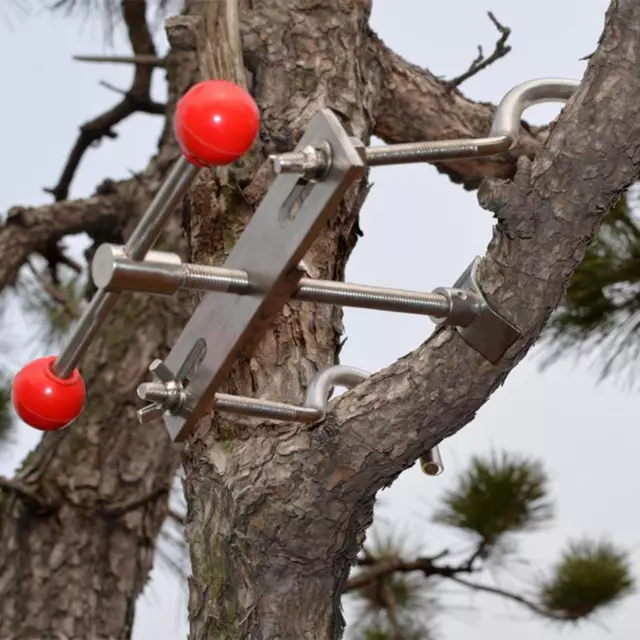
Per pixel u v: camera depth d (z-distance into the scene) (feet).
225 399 8.94
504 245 8.99
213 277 7.69
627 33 8.53
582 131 8.67
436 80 16.53
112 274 7.22
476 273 9.20
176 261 7.48
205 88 6.81
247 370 11.53
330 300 8.18
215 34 12.68
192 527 11.50
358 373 10.16
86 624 20.90
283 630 10.73
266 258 7.78
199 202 12.17
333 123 7.30
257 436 10.82
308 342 11.79
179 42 14.05
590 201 8.76
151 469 21.93
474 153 8.18
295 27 13.10
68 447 21.75
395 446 9.86
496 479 26.61
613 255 19.81
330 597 10.94
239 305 8.07
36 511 21.24
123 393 21.95
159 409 8.71
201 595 11.20
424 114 16.28
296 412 9.34
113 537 21.54
